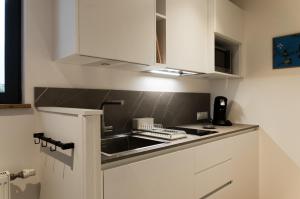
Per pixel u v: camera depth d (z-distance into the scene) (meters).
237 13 2.35
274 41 2.29
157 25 1.73
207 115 2.69
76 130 1.02
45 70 1.44
